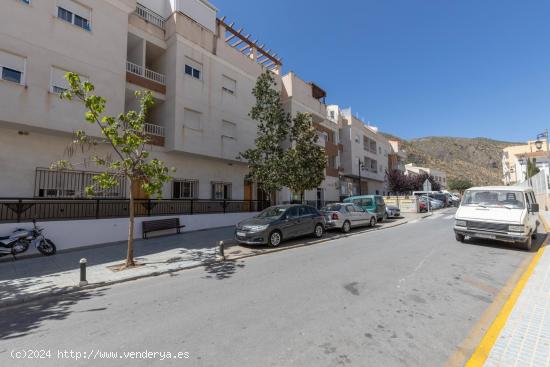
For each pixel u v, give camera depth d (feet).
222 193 57.67
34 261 26.35
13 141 32.99
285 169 41.34
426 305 15.15
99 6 38.88
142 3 48.83
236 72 58.18
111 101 39.04
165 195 47.50
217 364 10.16
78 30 36.45
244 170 61.41
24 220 29.86
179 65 48.01
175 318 14.25
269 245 32.09
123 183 40.40
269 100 44.57
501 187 31.37
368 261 24.84
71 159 36.65
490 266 22.66
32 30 32.53
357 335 12.03
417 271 21.50
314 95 93.04
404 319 13.51
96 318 14.69
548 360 9.93
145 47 46.98
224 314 14.49
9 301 17.06
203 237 38.70
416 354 10.58
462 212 31.24
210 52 53.26
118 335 12.67
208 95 52.13
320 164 44.50
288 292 17.48
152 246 32.86
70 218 33.37
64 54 34.99
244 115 58.90
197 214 45.91
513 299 15.40
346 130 106.63
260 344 11.45
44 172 34.81
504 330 12.00
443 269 21.94
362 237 39.06
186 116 48.67
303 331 12.46
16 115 30.78
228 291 18.08
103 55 38.68
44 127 32.71
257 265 24.66
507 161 229.45
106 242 34.71
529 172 132.16
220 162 56.85
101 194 38.37
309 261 25.46
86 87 22.35
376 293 17.01
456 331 12.32
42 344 12.11
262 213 36.73
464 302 15.53
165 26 50.60
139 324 13.73
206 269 24.04
